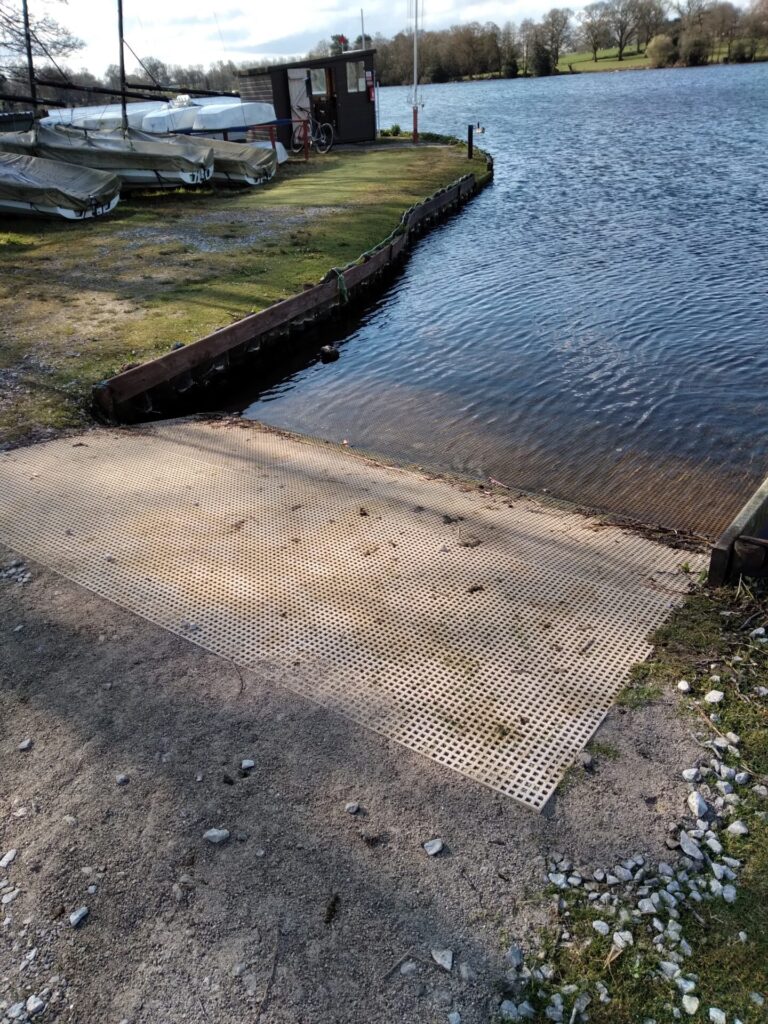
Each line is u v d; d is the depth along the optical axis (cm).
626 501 546
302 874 241
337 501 483
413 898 233
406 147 2478
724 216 1450
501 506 498
